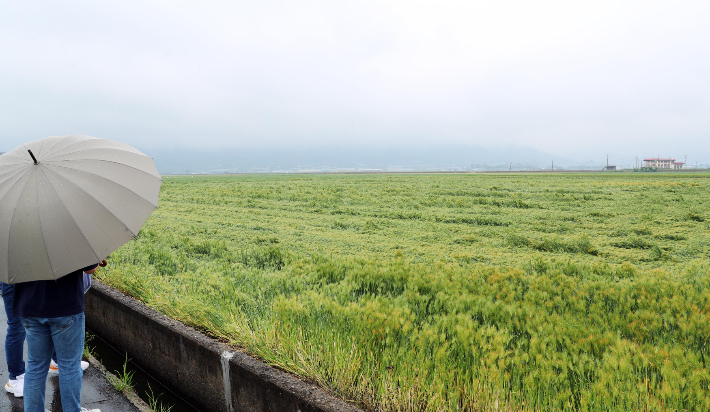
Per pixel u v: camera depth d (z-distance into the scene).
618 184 22.69
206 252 8.61
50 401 3.78
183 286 5.49
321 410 2.80
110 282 5.79
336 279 6.29
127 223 2.88
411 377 3.15
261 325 4.14
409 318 4.21
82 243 2.69
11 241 2.60
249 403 3.36
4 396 3.86
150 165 3.44
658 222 11.21
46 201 2.68
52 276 2.61
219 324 4.22
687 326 3.82
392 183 27.41
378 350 3.63
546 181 27.20
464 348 3.46
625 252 8.37
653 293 4.98
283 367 3.52
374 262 7.19
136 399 3.99
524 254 8.30
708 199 15.14
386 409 3.03
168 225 11.81
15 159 2.94
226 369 3.51
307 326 4.10
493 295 5.16
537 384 2.95
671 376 2.83
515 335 3.98
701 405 2.57
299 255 7.97
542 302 4.79
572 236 9.74
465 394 3.06
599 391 2.72
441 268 6.75
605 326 4.01
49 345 3.10
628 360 3.07
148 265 6.96
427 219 12.66
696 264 7.12
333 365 3.43
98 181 2.89
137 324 4.64
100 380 4.32
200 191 22.31
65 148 3.02
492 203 15.66
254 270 6.59
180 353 4.03
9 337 3.75
